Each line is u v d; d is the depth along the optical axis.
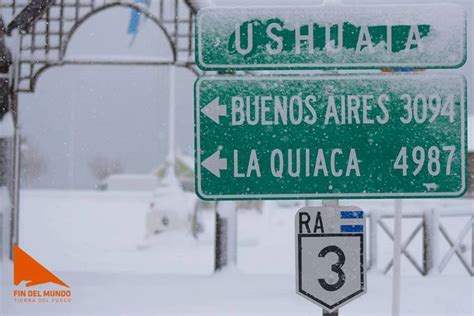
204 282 12.40
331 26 4.66
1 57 14.73
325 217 4.84
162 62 14.41
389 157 4.65
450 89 4.65
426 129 4.64
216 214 13.63
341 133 4.65
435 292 11.14
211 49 4.64
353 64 4.66
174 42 14.32
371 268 13.67
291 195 4.64
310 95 4.65
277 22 4.66
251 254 19.23
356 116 4.65
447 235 13.81
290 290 11.47
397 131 4.65
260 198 4.64
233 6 4.65
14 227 14.73
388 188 4.65
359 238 4.82
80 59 14.61
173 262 17.25
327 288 4.82
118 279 12.63
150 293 11.01
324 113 4.65
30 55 14.80
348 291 4.82
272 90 4.64
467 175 4.64
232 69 4.65
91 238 23.30
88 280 12.46
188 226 22.78
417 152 4.65
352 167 4.65
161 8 14.25
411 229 22.41
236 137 4.64
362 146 4.65
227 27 4.65
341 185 4.65
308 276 4.83
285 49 4.65
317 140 4.65
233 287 11.80
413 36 4.66
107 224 28.97
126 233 25.67
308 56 4.66
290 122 4.65
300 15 4.66
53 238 22.30
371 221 13.72
